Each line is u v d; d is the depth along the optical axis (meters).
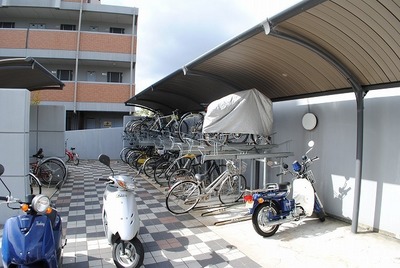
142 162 9.93
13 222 2.33
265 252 3.61
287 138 6.08
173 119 8.43
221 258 3.42
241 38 3.65
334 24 3.23
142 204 5.74
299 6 2.75
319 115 5.33
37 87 7.94
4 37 14.09
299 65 4.64
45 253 2.26
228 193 5.99
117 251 3.02
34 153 7.77
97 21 16.45
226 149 5.68
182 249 3.67
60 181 7.13
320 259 3.44
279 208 4.25
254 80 5.87
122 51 15.21
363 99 4.33
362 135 4.30
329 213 5.08
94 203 5.70
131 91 15.25
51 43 14.49
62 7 14.81
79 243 3.76
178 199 5.43
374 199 4.39
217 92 7.78
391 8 2.73
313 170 5.40
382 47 3.42
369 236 4.18
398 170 4.11
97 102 14.89
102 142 14.04
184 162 7.97
